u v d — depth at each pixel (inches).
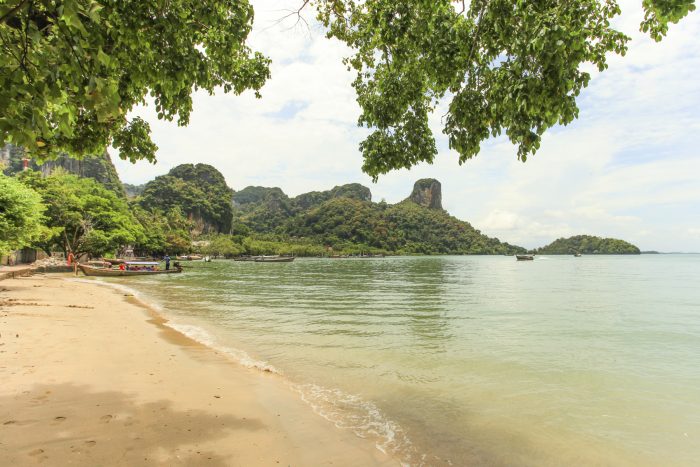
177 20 186.9
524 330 533.6
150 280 1499.8
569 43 141.1
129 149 267.4
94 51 149.5
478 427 223.3
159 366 314.7
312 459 175.9
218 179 7352.4
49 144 223.6
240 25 218.1
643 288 1289.4
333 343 440.1
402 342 449.4
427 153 276.2
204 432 193.3
